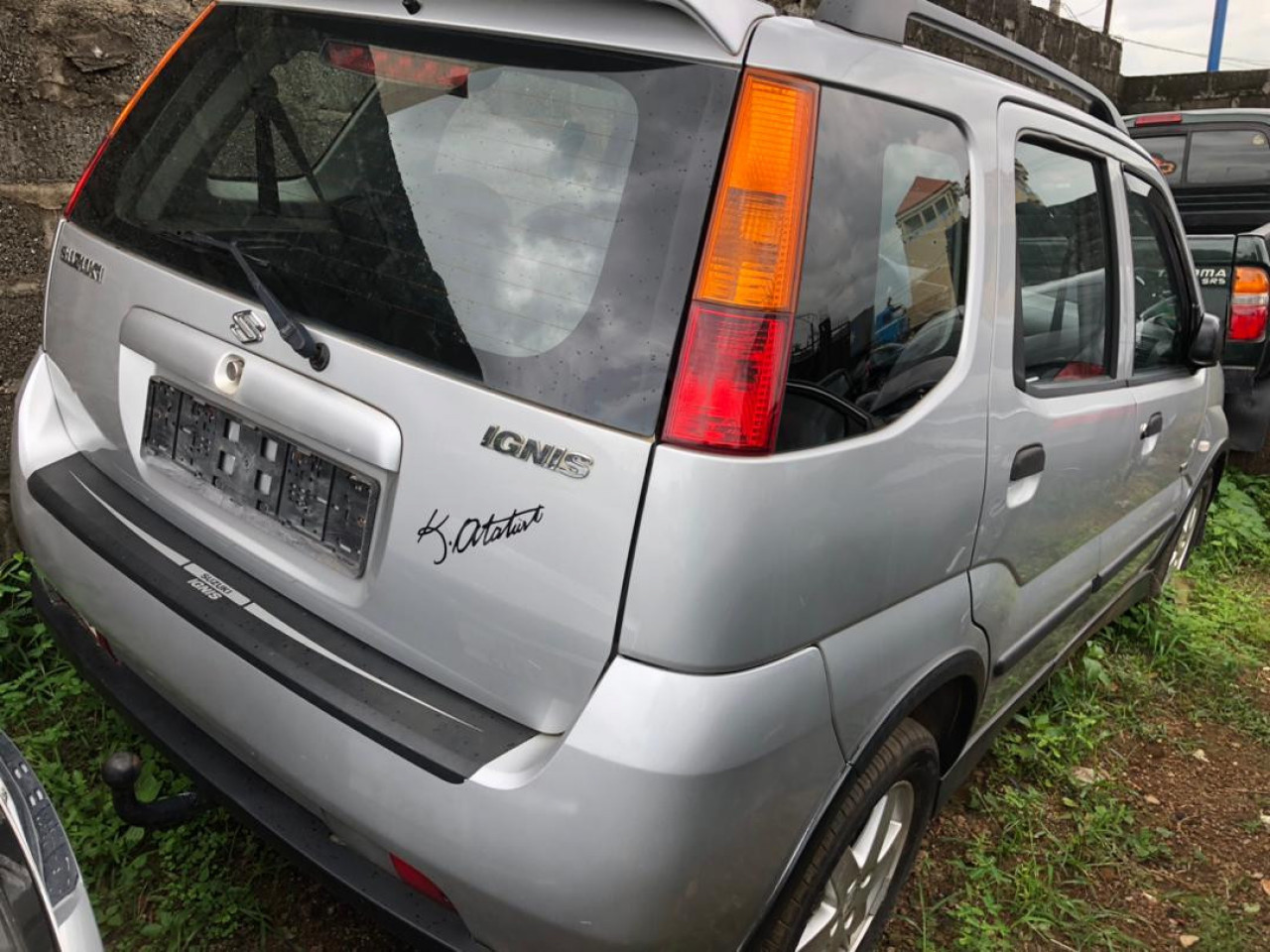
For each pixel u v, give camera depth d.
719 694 1.48
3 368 3.11
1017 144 2.28
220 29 2.15
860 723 1.79
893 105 1.80
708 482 1.46
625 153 1.57
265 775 1.81
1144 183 3.32
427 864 1.56
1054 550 2.63
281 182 1.89
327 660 1.71
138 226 2.09
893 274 1.78
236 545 1.89
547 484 1.52
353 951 2.21
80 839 2.32
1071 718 3.62
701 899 1.53
